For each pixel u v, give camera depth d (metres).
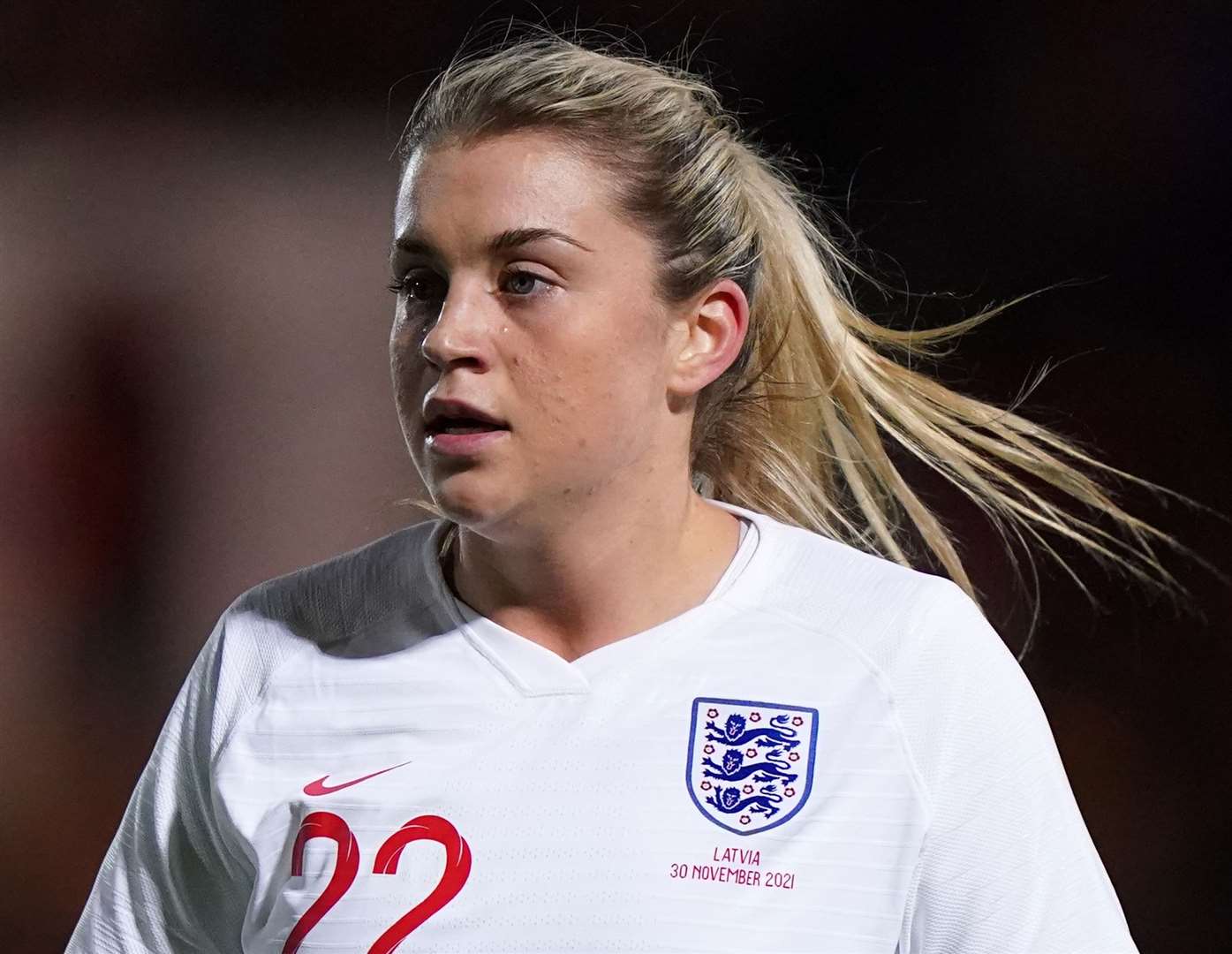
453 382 5.18
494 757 5.34
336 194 20.64
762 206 6.22
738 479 6.70
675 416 5.66
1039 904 5.14
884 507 7.83
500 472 5.22
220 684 5.88
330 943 5.22
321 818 5.39
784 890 5.07
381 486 20.16
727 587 5.61
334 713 5.61
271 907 5.45
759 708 5.31
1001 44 19.92
